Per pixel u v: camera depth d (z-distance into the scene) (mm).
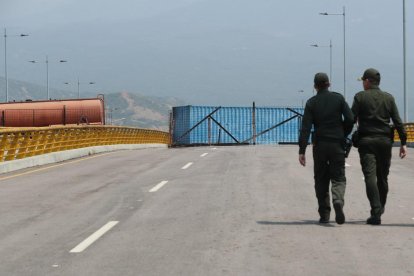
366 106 12648
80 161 33656
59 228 12930
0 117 67875
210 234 11977
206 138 63031
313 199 16812
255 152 38656
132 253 10414
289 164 28469
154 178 22844
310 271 9039
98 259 10008
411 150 41625
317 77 12859
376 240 11211
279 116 65500
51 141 35062
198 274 8961
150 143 69812
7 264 9766
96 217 14281
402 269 9102
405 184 20422
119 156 37156
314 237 11531
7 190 20062
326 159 12648
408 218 13688
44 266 9594
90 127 44156
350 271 9016
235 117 64000
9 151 28641
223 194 17969
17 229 12891
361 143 12680
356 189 19000
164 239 11570
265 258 9891
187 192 18547
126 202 16688
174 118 65375
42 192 19297
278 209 15102
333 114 12578
